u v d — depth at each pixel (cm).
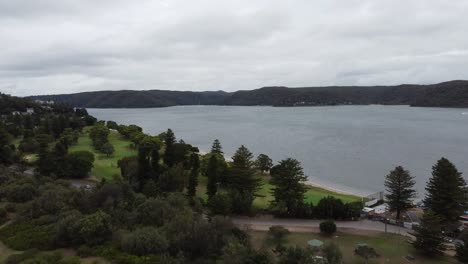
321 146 16250
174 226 4334
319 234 5428
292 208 6206
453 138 18000
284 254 4166
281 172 6806
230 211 6147
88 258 3712
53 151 8588
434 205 6072
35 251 3825
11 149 9906
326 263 4025
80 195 5506
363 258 4512
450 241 5381
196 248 4109
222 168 8125
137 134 14188
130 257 3638
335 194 8394
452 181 5966
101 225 4125
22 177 6825
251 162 9988
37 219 4716
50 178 7206
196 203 6141
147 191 6450
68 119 17738
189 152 11756
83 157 8506
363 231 5600
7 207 5219
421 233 4781
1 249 3966
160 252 3850
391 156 13600
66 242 4056
